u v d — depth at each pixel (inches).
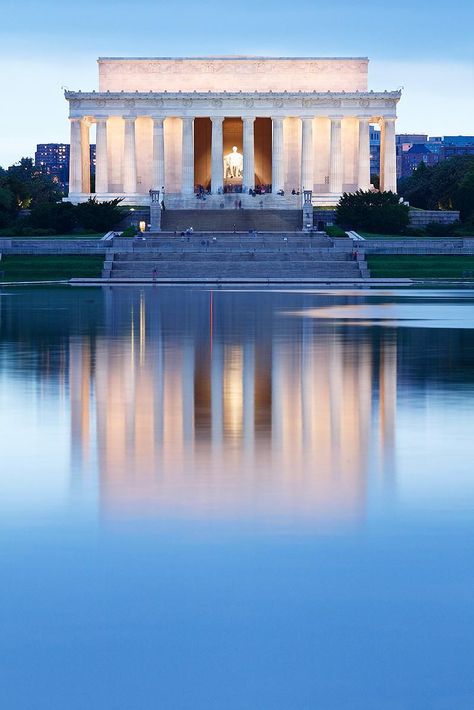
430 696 746.2
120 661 799.7
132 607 898.1
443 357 2768.2
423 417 1806.1
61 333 3548.2
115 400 2001.7
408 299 5629.9
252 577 965.8
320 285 7436.0
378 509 1188.5
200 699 742.5
